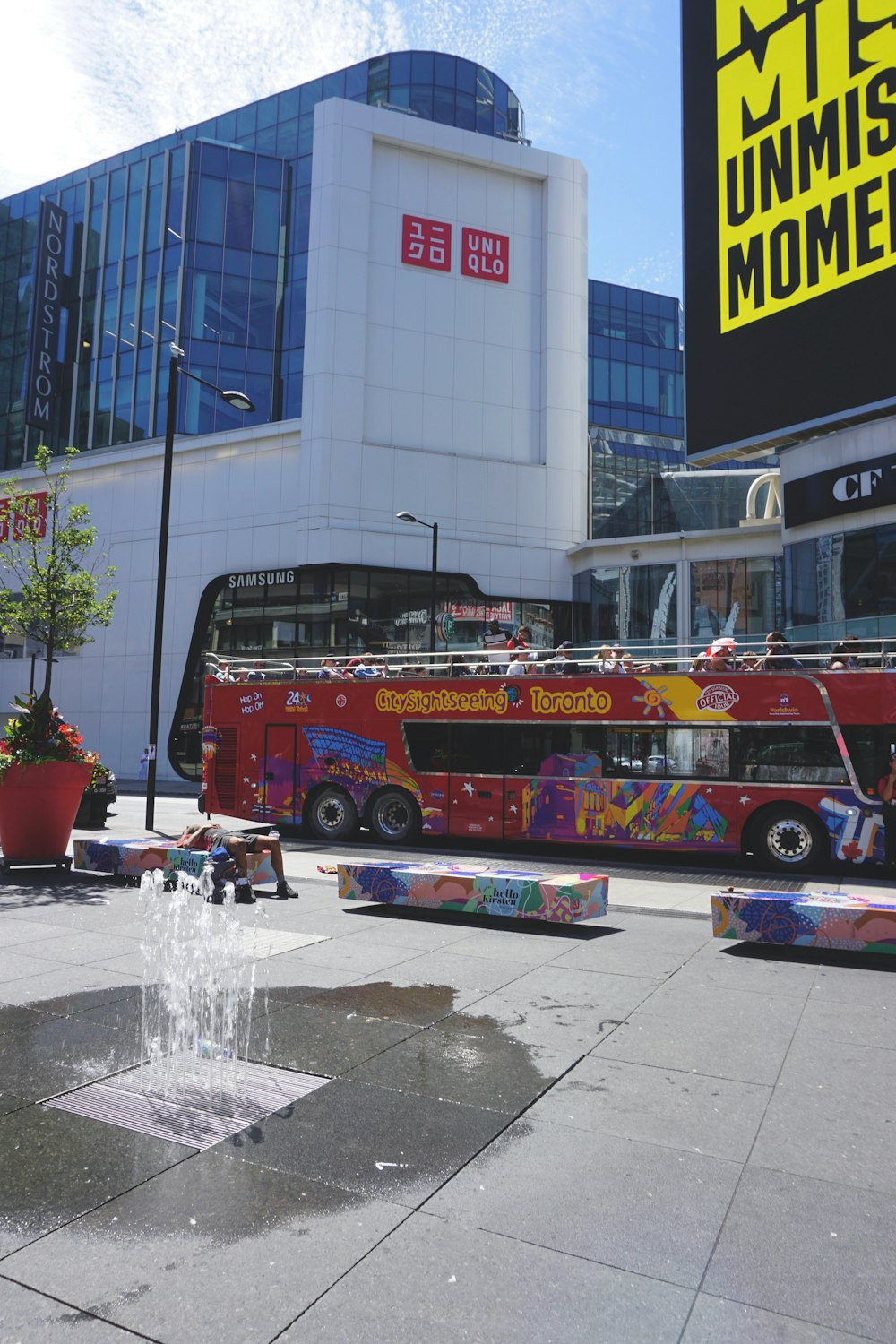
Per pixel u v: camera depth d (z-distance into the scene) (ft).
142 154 184.96
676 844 48.37
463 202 135.13
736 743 47.57
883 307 83.30
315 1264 10.62
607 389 242.17
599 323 243.81
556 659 54.19
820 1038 18.86
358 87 174.70
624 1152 13.60
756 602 107.34
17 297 187.83
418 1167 13.06
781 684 46.88
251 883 34.76
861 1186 12.64
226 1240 11.11
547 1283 10.29
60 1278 10.35
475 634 127.44
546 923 30.81
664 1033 19.11
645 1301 9.98
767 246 94.07
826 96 89.45
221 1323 9.55
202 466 134.92
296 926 29.78
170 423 68.39
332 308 126.52
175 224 156.46
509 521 131.23
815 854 45.42
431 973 23.84
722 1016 20.35
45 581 49.78
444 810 54.85
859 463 84.89
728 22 99.96
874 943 25.46
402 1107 15.19
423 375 130.82
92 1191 12.28
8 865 38.60
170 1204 11.95
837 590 87.10
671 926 30.86
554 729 52.29
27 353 175.22
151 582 137.08
